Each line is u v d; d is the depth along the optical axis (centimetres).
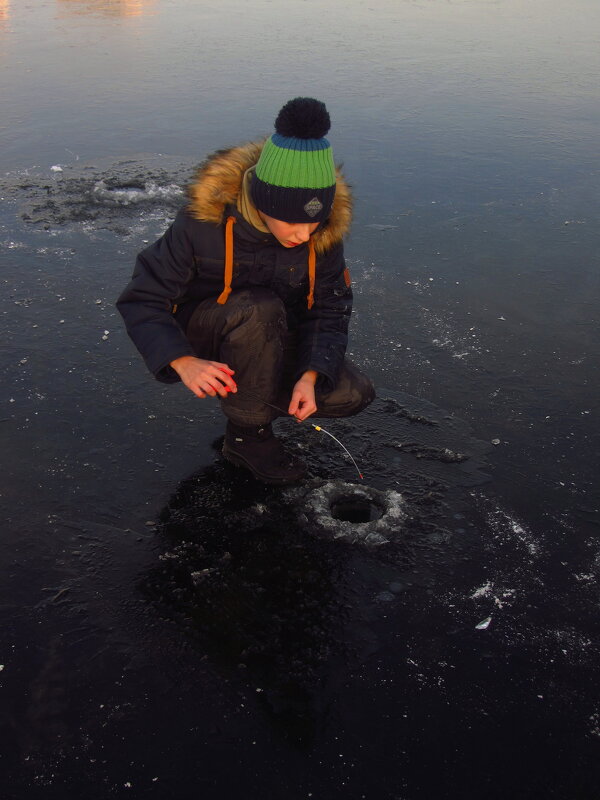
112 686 192
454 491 258
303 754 177
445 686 194
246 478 262
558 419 293
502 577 226
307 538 238
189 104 638
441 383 313
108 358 322
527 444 280
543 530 243
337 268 246
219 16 982
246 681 194
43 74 721
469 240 432
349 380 254
